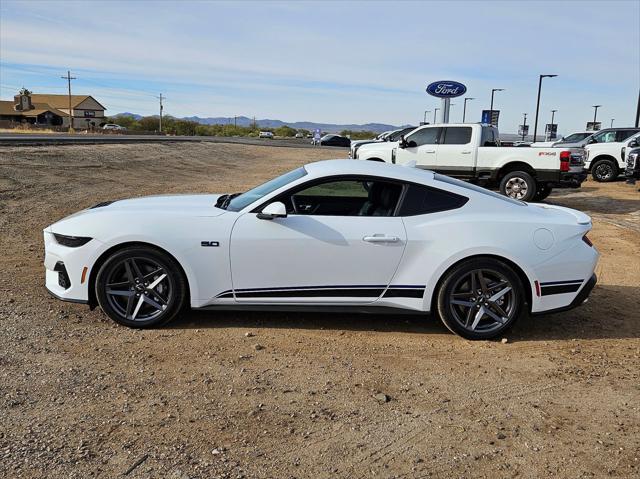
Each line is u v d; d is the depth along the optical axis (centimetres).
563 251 476
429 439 326
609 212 1288
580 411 365
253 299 476
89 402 352
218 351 439
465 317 481
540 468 300
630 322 541
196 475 284
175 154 2756
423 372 416
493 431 337
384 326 510
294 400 366
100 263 472
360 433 329
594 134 2111
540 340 489
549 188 1460
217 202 532
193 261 468
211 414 344
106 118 12288
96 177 1584
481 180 1437
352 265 470
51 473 279
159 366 409
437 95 2316
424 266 470
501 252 465
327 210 488
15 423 323
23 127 7150
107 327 480
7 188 1209
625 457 312
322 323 512
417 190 484
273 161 3253
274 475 287
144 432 321
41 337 451
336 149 4862
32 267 662
